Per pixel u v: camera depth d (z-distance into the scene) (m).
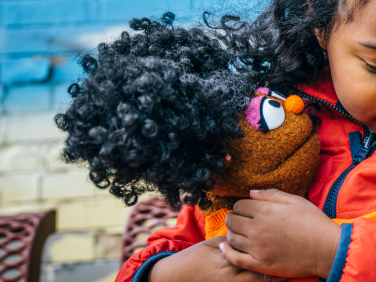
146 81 0.48
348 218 0.65
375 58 0.56
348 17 0.59
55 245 1.83
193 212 0.89
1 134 1.99
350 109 0.64
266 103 0.60
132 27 0.68
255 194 0.61
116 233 1.84
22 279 1.14
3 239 1.19
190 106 0.51
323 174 0.72
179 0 2.06
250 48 0.77
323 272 0.56
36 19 2.19
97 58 0.64
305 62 0.79
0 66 2.11
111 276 1.78
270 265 0.58
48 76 2.11
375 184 0.65
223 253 0.63
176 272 0.67
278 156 0.60
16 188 1.90
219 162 0.56
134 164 0.49
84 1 2.18
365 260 0.53
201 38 0.65
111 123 0.49
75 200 1.89
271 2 0.81
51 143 1.97
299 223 0.57
